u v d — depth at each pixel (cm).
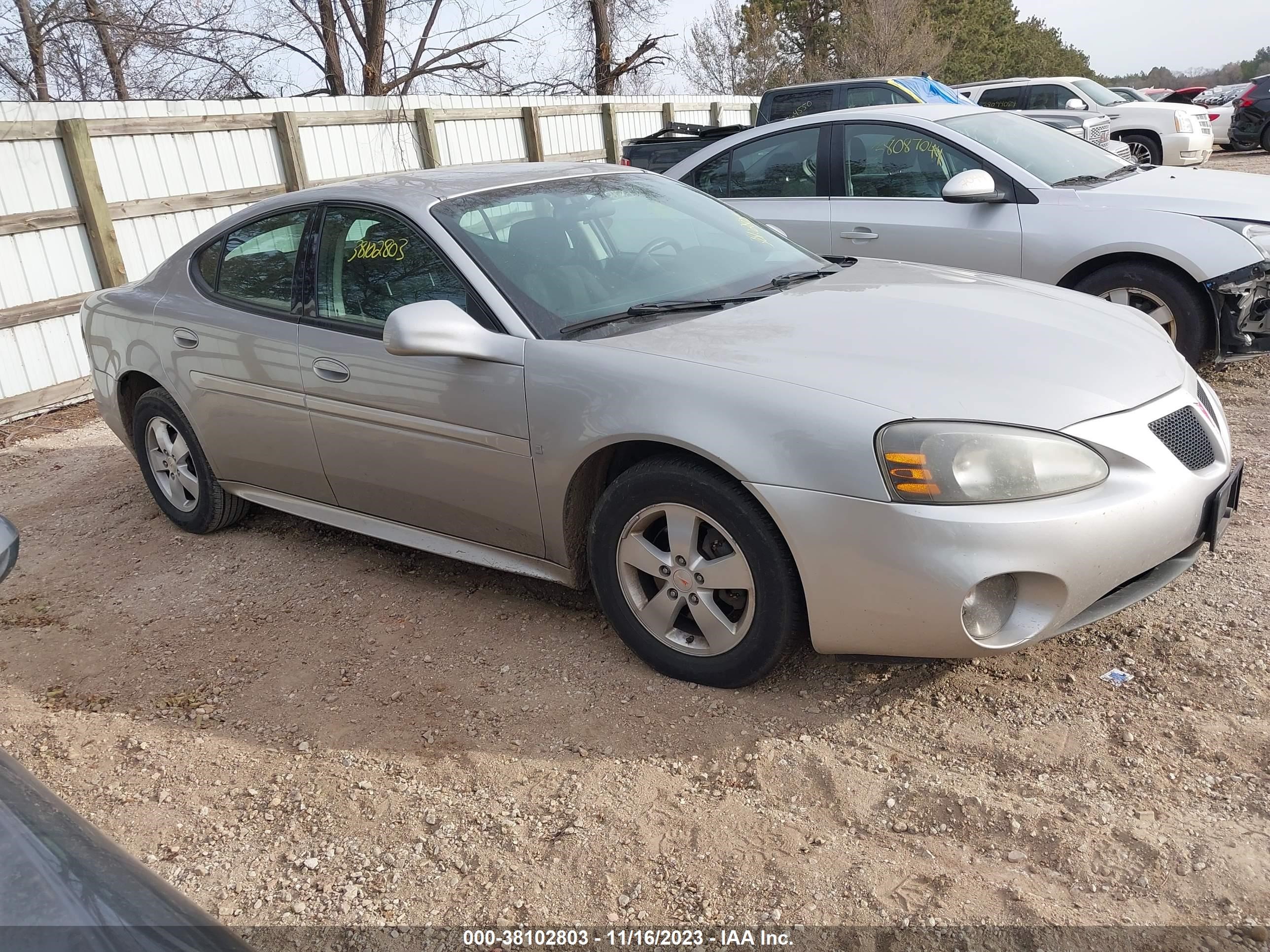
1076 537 259
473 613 379
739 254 397
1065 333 315
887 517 260
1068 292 373
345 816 273
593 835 255
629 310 339
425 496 367
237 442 432
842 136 631
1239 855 225
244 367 412
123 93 1709
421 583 411
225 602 412
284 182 1003
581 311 339
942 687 300
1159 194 548
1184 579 349
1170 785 251
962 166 587
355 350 368
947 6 4972
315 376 384
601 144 1560
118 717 333
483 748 295
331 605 399
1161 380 299
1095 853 231
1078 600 267
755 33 3509
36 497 579
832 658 320
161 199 875
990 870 230
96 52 1689
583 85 2222
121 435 514
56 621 410
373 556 443
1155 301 533
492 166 427
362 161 1103
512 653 346
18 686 359
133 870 140
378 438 370
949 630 262
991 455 260
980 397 271
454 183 389
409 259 362
